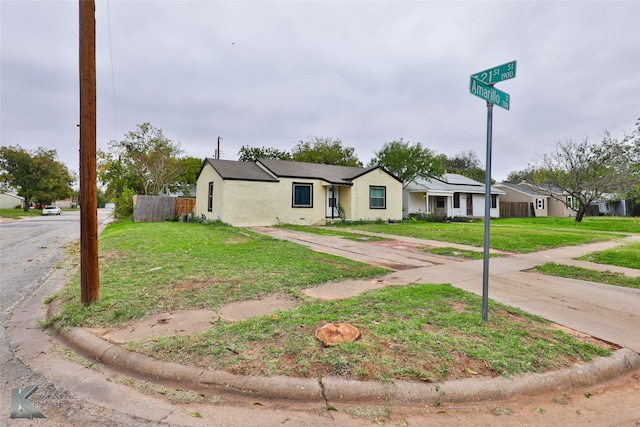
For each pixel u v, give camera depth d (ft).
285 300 15.12
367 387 8.19
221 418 7.55
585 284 19.94
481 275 21.88
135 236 36.50
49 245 38.65
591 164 72.54
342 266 22.71
